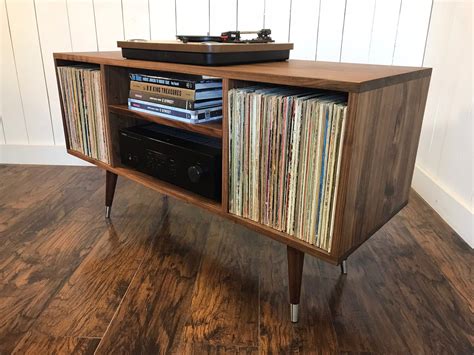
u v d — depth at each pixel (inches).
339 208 27.8
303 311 35.3
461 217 48.8
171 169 40.8
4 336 31.8
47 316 34.0
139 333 32.3
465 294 37.9
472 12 48.8
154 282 39.0
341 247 29.0
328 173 27.9
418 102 34.8
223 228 50.4
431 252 45.3
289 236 32.1
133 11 63.8
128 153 45.5
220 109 40.0
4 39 65.5
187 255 43.9
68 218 52.2
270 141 30.9
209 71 33.2
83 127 48.9
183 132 44.8
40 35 65.3
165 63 37.1
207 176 37.5
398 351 31.0
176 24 64.2
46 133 71.2
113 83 44.2
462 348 31.3
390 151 32.1
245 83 33.7
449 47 54.5
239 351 30.8
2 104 69.3
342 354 30.6
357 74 29.4
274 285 38.9
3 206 55.4
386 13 60.9
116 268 41.2
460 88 51.1
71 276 39.7
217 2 62.3
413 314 35.0
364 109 26.1
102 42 65.7
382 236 48.7
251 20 62.8
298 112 28.4
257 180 33.0
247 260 43.2
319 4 60.9
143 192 61.1
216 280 39.5
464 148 49.5
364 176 29.1
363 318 34.5
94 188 62.5
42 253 43.7
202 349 30.9
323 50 63.2
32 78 67.7
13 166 71.7
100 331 32.5
